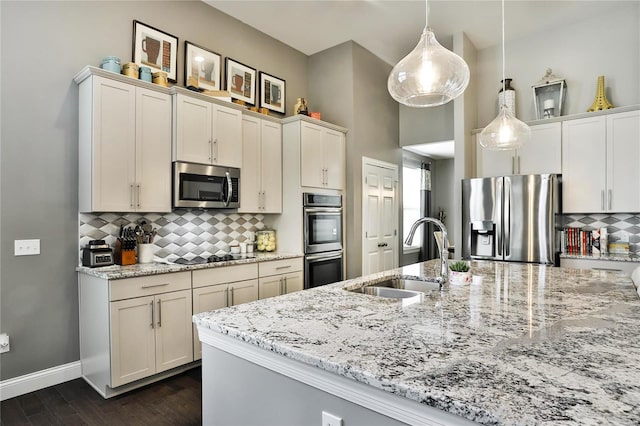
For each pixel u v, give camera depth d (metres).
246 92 4.09
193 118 3.16
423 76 1.89
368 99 4.81
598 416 0.68
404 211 6.13
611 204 3.61
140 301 2.55
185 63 3.53
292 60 4.70
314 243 4.02
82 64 2.87
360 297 1.74
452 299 1.69
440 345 1.08
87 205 2.69
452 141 5.09
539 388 0.80
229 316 1.41
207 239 3.65
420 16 3.95
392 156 5.35
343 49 4.59
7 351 2.51
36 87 2.65
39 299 2.64
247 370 1.25
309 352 1.02
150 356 2.59
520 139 2.57
